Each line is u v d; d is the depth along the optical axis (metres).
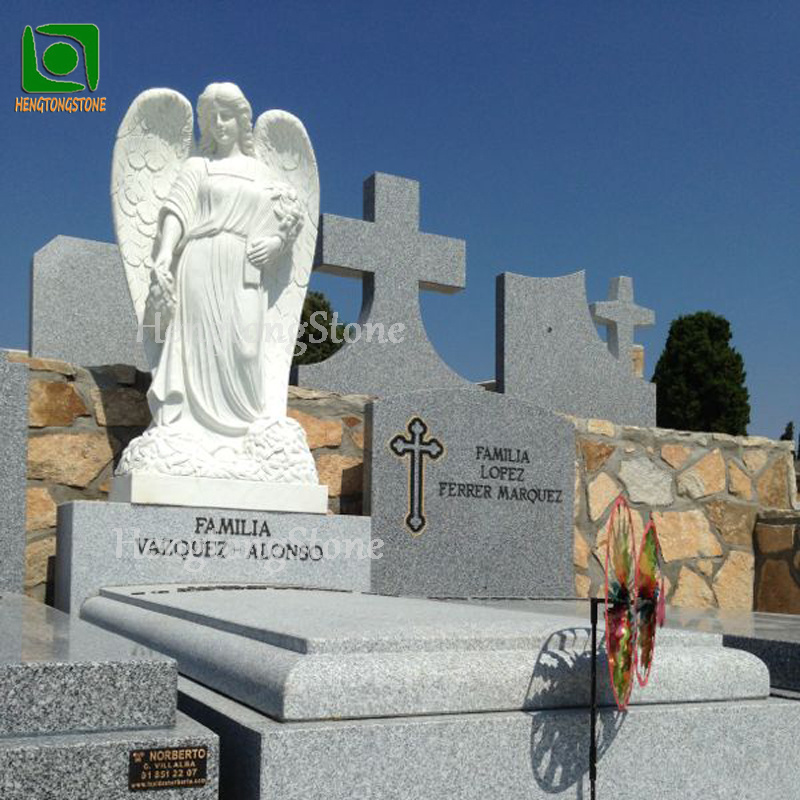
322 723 2.82
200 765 2.64
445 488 7.66
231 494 6.24
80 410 7.03
